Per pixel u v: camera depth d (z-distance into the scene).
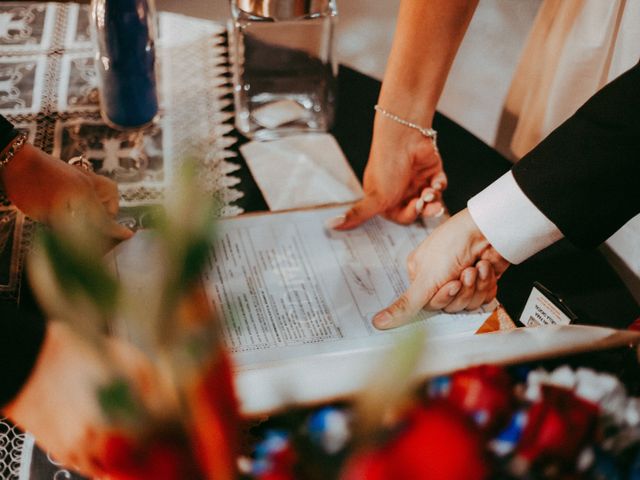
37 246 0.23
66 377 0.34
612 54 0.79
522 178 0.58
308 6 0.69
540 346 0.41
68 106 0.77
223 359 0.26
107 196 0.66
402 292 0.62
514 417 0.35
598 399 0.38
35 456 0.50
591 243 0.59
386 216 0.68
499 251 0.60
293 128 0.75
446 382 0.36
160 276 0.24
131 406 0.26
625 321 0.60
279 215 0.67
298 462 0.29
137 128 0.75
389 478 0.28
